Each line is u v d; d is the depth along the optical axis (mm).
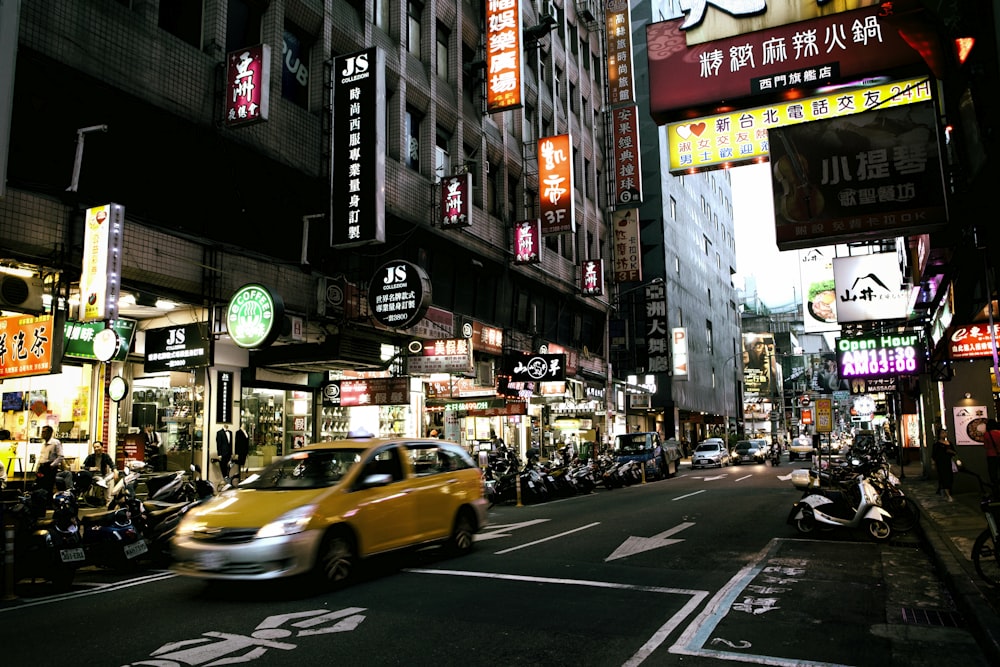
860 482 11227
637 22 53156
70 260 10664
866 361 19578
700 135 13359
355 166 14766
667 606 6574
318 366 16281
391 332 17500
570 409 34625
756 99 12625
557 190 25406
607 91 39562
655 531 11672
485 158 24688
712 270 67688
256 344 11992
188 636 5699
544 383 25203
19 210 10078
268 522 7035
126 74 11953
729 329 74562
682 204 57125
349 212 14680
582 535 11297
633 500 17656
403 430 21094
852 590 7270
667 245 50531
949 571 7383
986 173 6824
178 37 13219
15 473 13531
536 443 32125
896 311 19688
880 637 5586
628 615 6246
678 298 52438
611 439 35656
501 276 25688
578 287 32500
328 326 15797
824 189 9562
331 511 7473
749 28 12773
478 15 24812
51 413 14555
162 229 12203
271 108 15055
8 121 7453
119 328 13289
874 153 9453
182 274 12539
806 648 5301
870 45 12008
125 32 12016
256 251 14727
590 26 38250
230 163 14000
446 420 21844
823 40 12289
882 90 12430
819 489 11492
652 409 48438
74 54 11148
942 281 13109
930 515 12562
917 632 5715
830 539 10836
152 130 12445
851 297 20125
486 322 24844
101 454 13031
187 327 13328
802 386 92375
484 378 24031
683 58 13164
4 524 7504
